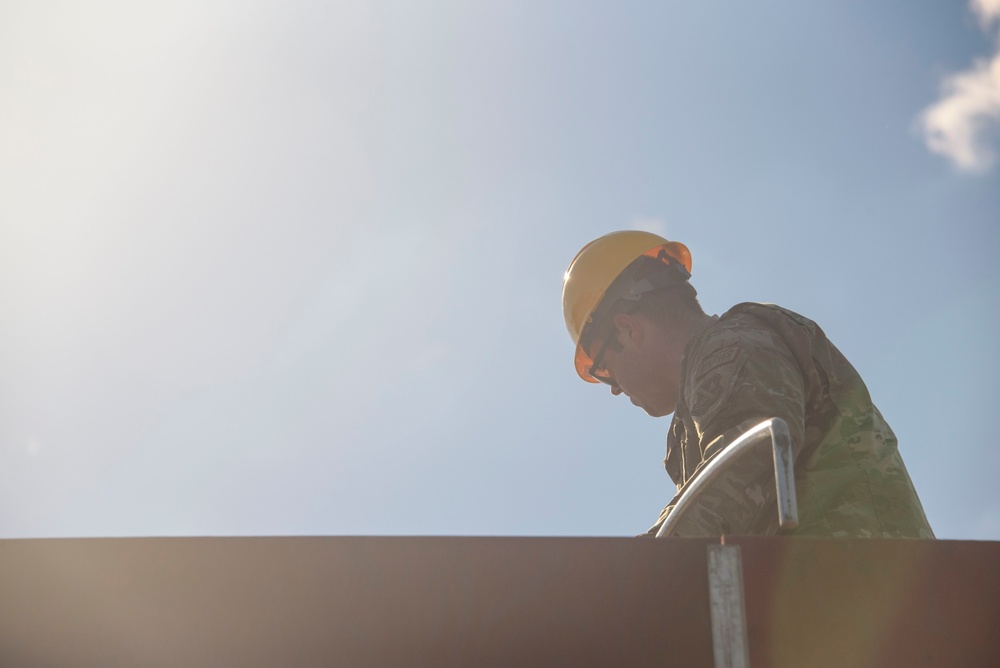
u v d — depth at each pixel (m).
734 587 1.69
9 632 1.65
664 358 3.86
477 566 1.70
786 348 2.95
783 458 1.75
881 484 2.89
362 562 1.69
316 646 1.64
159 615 1.66
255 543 1.70
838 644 1.67
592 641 1.66
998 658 1.70
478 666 1.64
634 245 4.10
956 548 1.76
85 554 1.69
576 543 1.71
